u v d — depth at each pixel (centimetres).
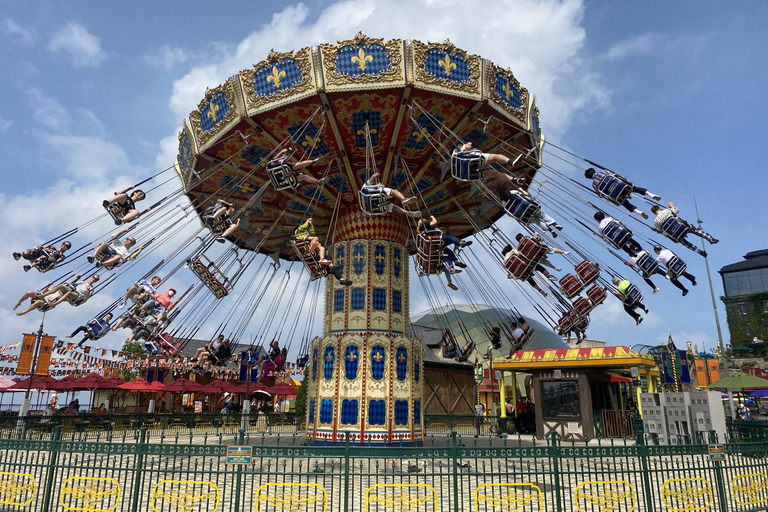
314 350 1656
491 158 1212
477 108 1367
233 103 1364
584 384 2180
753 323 6462
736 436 1399
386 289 1641
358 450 748
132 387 2803
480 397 3753
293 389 3462
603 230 1439
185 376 3825
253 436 2136
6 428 1809
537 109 1593
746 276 6694
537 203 1294
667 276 1440
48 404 2823
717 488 854
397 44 1255
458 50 1302
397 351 1574
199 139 1501
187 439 1970
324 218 1884
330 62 1263
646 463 811
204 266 1551
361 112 1352
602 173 1403
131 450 774
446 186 1698
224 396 4022
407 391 1558
